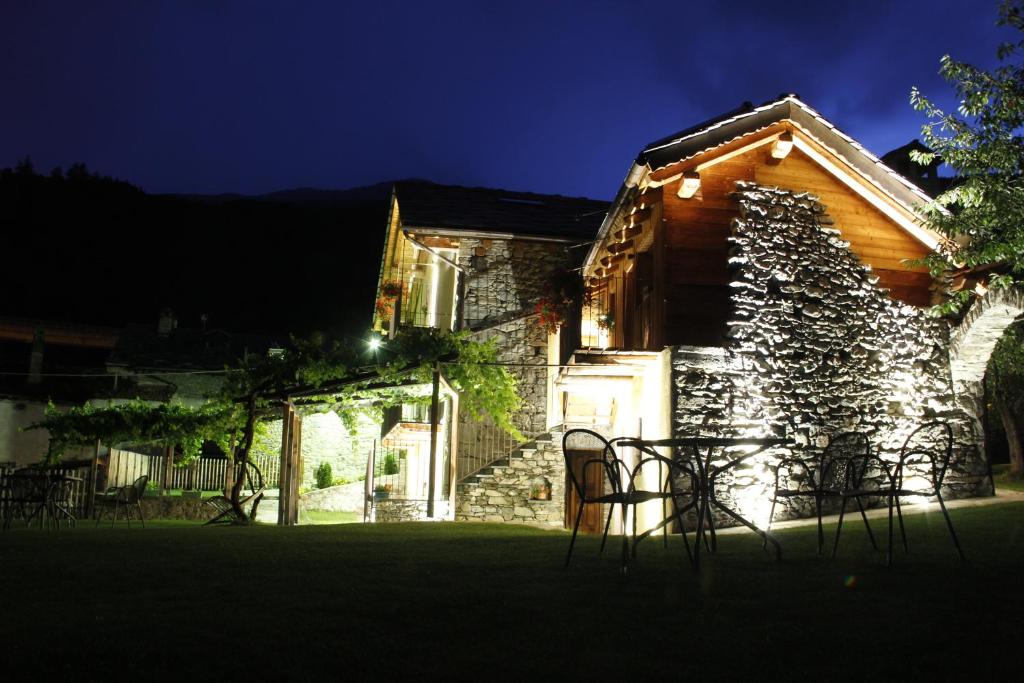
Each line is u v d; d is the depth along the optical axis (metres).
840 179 13.30
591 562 5.59
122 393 27.56
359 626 3.64
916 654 3.37
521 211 19.83
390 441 21.70
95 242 48.47
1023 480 17.44
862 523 9.26
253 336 32.62
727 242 12.64
